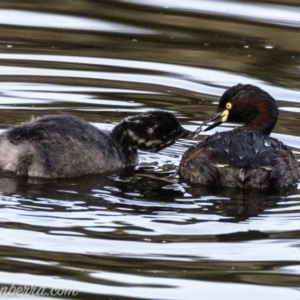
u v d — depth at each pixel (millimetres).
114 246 11320
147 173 14258
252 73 18500
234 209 12555
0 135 13898
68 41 19781
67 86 17531
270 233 11812
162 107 16859
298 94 17594
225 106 15266
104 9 21859
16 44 19453
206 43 19938
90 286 10453
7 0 22219
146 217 12148
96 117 16219
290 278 10812
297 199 13047
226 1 22484
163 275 10742
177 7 22109
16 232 11547
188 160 13898
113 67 18562
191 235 11703
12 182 13312
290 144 15539
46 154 13609
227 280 10703
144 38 20141
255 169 13203
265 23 21031
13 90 17172
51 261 10930
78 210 12297
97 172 14102
